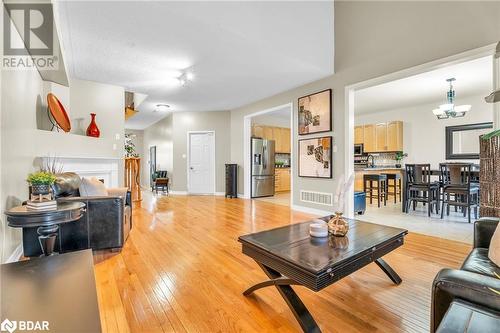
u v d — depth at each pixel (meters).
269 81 4.56
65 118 3.81
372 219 4.12
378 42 3.52
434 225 3.72
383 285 1.92
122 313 1.57
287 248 1.54
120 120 4.79
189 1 2.56
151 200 6.19
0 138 1.90
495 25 2.52
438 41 2.93
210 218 4.18
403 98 5.86
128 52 3.37
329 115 4.23
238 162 6.93
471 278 1.03
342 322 1.48
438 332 0.81
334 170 4.21
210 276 2.07
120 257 2.48
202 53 3.42
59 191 2.50
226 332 1.40
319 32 3.89
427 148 6.42
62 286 0.95
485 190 2.30
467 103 5.72
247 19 3.03
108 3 2.35
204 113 7.30
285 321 1.50
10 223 1.81
